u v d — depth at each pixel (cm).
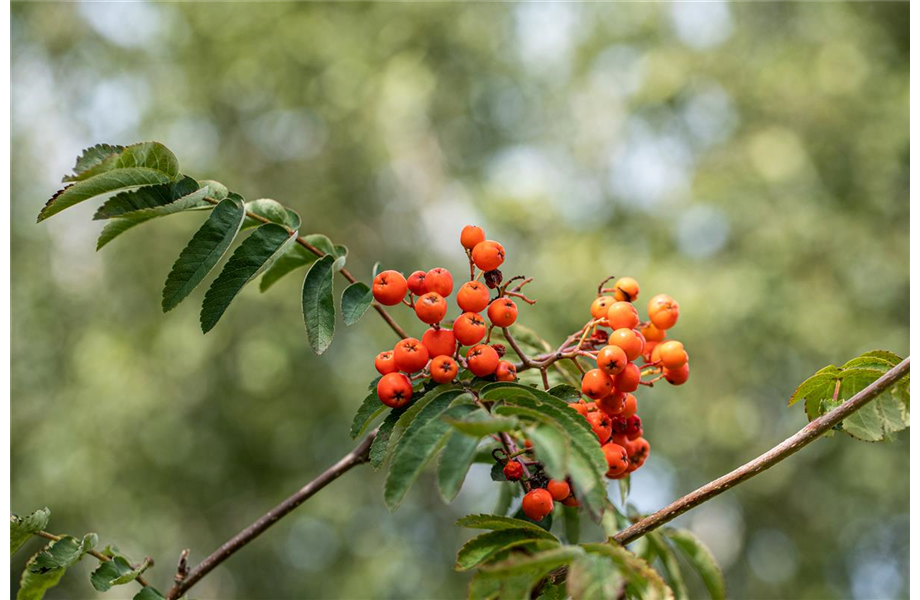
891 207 1255
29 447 1120
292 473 1178
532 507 165
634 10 1336
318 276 187
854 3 1341
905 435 186
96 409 1100
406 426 167
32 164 1245
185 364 1122
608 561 135
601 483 145
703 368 1171
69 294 1200
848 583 1234
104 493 1089
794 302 1158
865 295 1212
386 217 1306
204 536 1166
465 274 1270
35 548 1027
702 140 1304
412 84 1220
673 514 163
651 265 1180
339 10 1317
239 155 1288
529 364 182
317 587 1150
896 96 1287
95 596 1070
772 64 1284
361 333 1179
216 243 180
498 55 1349
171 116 1259
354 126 1227
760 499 1214
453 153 1345
